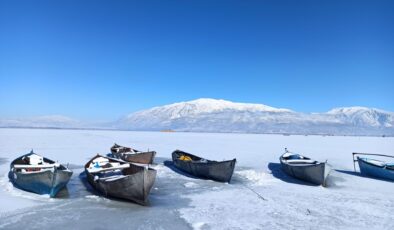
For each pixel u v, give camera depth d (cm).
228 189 1461
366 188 1520
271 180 1670
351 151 3228
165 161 2284
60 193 1309
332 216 1079
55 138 4438
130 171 1471
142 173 1144
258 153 2856
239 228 962
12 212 1058
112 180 1211
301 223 1009
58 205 1150
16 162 1594
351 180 1700
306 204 1220
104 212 1087
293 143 4622
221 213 1101
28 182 1267
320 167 1524
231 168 1558
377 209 1162
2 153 2420
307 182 1630
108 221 1003
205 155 2648
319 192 1424
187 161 1809
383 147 3966
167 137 5944
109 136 5728
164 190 1430
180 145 3700
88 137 5028
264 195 1355
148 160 2112
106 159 1627
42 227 940
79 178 1598
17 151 2564
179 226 973
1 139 3997
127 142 4088
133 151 2395
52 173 1207
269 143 4478
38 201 1188
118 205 1171
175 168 1995
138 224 984
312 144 4466
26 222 976
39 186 1245
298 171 1641
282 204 1217
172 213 1093
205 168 1662
